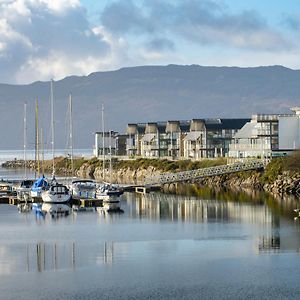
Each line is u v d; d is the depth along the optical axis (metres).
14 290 71.56
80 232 104.12
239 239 95.50
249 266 79.69
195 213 123.62
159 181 180.50
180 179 181.00
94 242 95.25
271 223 109.12
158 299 68.19
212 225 108.38
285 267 79.00
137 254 86.94
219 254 86.06
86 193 151.38
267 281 73.62
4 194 162.62
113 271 78.50
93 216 122.94
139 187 173.25
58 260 84.25
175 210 129.00
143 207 135.38
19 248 91.81
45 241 96.69
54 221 116.94
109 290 71.19
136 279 75.00
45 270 79.31
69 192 148.25
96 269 79.44
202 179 189.88
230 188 174.12
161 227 107.56
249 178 175.75
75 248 91.38
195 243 93.25
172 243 93.69
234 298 68.25
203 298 68.38
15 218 121.44
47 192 144.00
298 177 160.12
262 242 93.06
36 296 69.56
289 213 120.44
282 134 192.50
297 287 71.50
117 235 100.69
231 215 119.62
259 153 195.38
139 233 102.12
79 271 78.62
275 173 167.50
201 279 74.69
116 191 143.25
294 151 172.38
